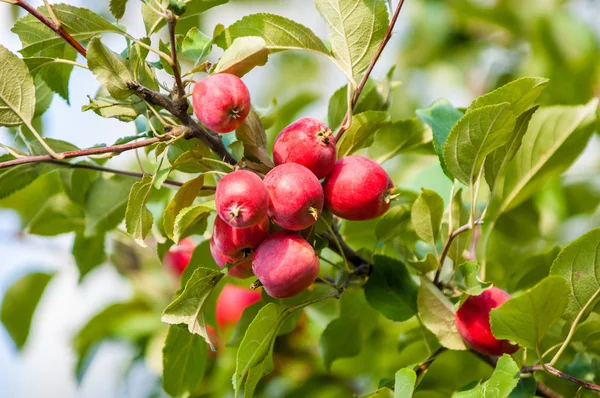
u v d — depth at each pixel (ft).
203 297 3.26
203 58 3.37
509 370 3.23
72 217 3.97
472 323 3.34
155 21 3.36
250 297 4.12
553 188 4.30
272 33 3.39
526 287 3.67
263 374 3.34
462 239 3.46
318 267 3.24
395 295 3.47
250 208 3.16
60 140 3.53
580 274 3.21
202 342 3.61
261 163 3.33
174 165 3.27
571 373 3.60
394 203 3.71
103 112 3.33
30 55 3.38
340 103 3.54
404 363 4.03
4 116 3.28
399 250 3.61
